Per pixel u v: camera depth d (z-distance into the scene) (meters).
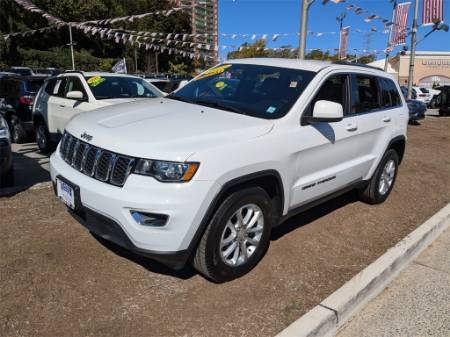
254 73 4.40
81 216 3.40
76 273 3.40
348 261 4.00
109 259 3.65
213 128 3.34
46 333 2.73
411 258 4.28
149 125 3.38
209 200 3.02
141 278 3.41
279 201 3.71
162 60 55.28
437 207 5.82
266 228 3.61
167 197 2.90
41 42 46.53
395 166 5.77
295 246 4.20
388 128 5.28
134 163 2.97
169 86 10.12
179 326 2.89
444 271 4.08
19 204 4.78
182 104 4.10
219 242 3.21
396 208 5.60
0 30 40.34
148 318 2.94
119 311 2.99
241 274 3.52
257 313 3.09
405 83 51.19
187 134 3.19
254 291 3.36
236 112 3.83
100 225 3.19
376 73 5.23
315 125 3.97
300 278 3.62
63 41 48.44
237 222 3.38
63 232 4.09
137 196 2.91
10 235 3.97
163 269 3.56
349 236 4.57
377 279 3.63
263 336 2.86
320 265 3.87
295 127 3.75
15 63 42.06
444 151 10.15
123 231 3.00
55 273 3.38
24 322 2.82
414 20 17.88
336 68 4.43
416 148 10.32
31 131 9.34
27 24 42.62
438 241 4.77
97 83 7.65
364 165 4.94
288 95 3.96
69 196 3.36
